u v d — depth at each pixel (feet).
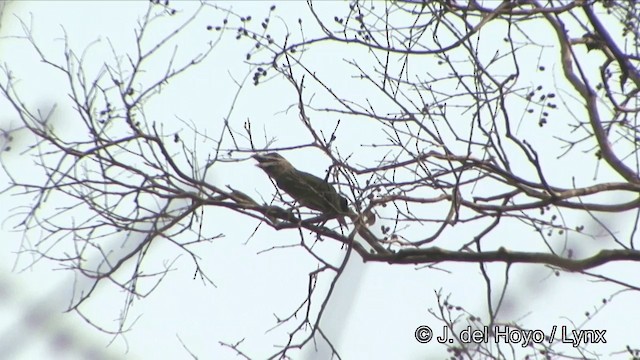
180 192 36.65
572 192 37.93
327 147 37.24
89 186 36.24
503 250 37.83
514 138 37.01
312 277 36.78
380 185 37.24
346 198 37.55
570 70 42.52
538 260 37.68
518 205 37.70
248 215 37.65
